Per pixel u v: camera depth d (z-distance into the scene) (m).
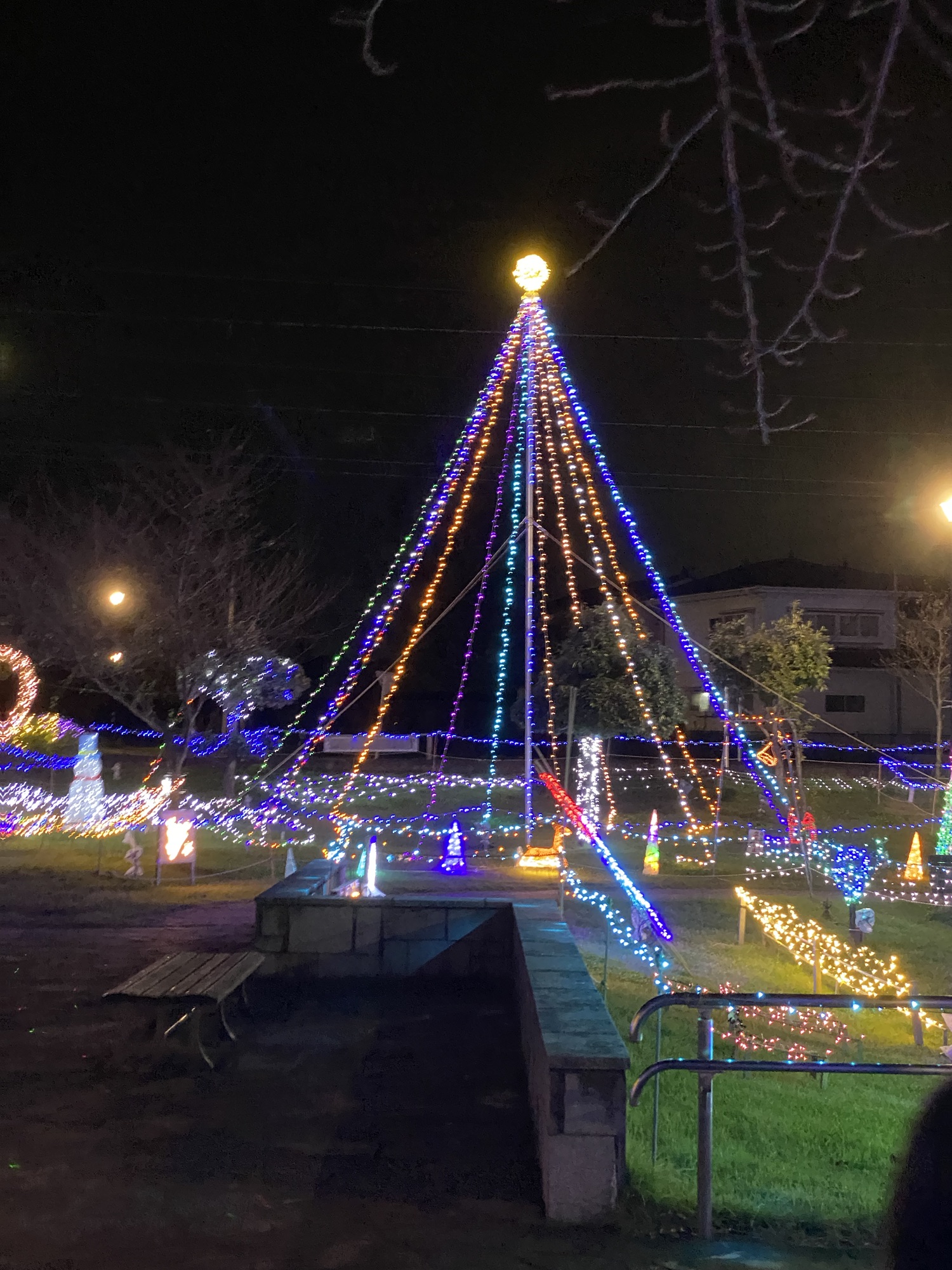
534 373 14.90
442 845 19.12
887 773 32.06
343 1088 5.93
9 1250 4.06
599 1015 5.09
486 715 38.16
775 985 10.83
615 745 36.88
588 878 16.94
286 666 26.69
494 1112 5.57
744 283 10.00
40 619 23.00
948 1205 1.80
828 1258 4.11
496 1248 4.11
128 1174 4.76
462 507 19.91
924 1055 8.72
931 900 16.47
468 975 8.41
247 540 23.89
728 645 24.69
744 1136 6.18
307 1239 4.17
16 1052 6.49
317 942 8.45
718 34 7.02
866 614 38.84
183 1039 6.80
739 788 28.81
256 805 25.03
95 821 20.19
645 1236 4.25
